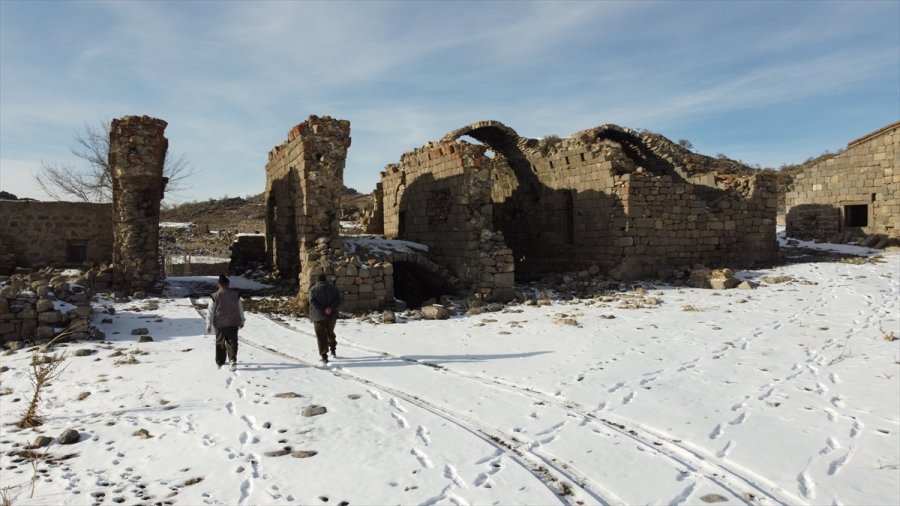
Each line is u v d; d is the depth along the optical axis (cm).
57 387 860
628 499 527
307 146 1727
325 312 1016
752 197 2309
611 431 693
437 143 2205
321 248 1661
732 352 1074
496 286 1802
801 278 1973
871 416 734
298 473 573
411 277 2230
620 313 1517
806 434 679
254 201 7731
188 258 3328
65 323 1195
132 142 1812
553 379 907
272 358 1045
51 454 626
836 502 522
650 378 909
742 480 567
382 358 1053
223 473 576
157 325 1322
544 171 2477
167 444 649
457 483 552
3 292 1177
